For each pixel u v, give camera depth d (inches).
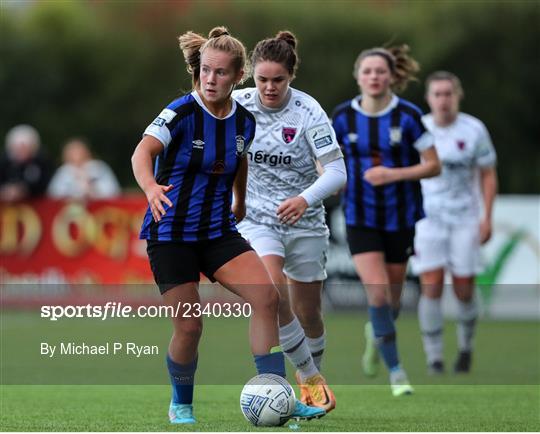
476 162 1611.7
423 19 4724.4
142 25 5241.1
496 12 4643.2
